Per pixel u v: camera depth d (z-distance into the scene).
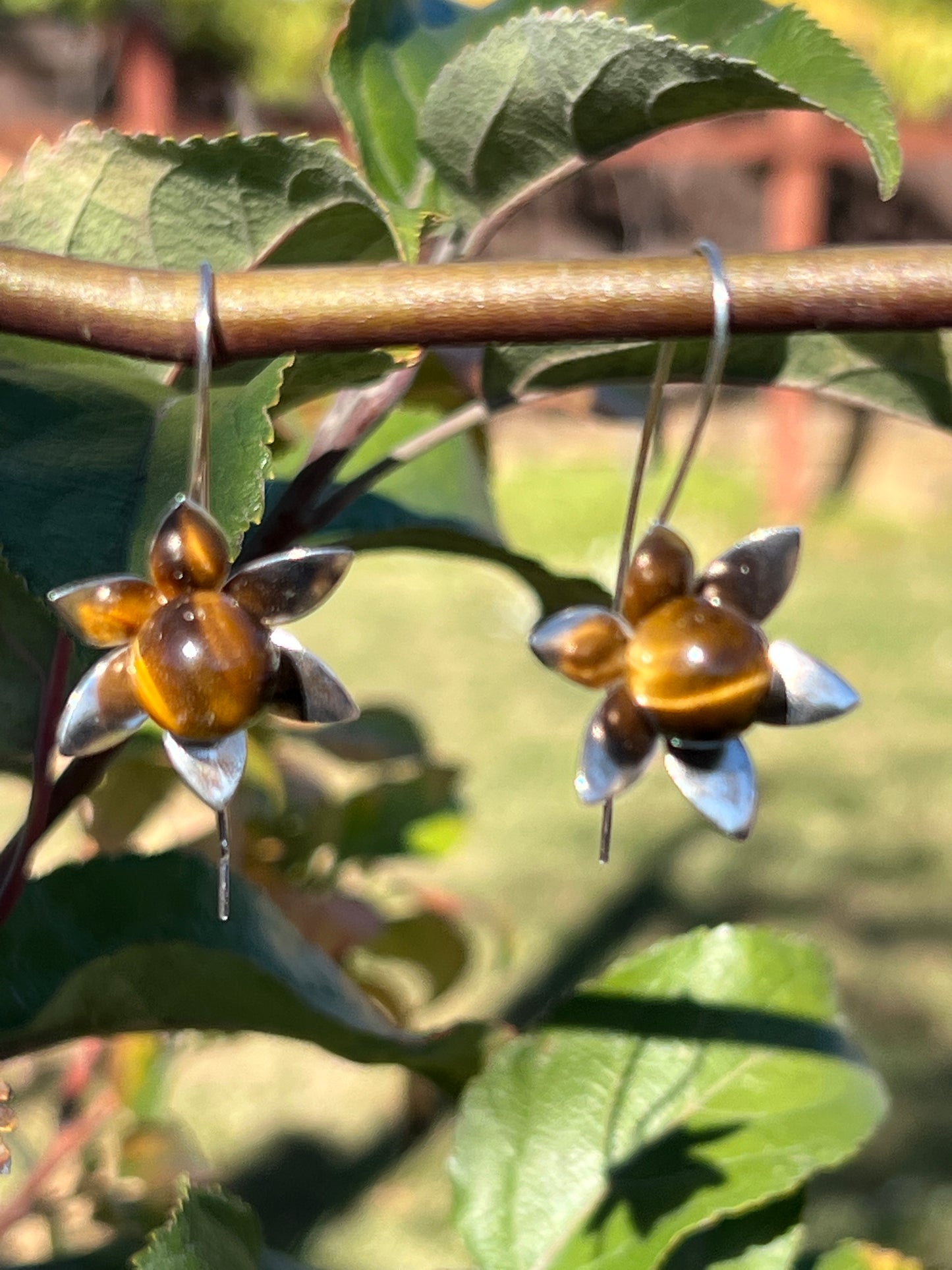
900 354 0.15
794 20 0.12
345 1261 0.50
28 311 0.11
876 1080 0.16
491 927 0.28
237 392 0.12
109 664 0.11
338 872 0.25
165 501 0.11
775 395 1.54
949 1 1.70
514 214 0.14
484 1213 0.16
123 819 0.23
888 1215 0.52
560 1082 0.16
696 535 1.48
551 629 0.12
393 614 1.31
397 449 0.16
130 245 0.14
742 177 1.63
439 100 0.14
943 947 0.71
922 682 1.09
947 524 1.53
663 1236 0.15
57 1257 0.18
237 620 0.11
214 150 0.13
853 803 0.89
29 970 0.16
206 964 0.16
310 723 0.11
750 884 0.78
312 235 0.14
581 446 1.86
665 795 0.91
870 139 0.12
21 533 0.11
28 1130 0.28
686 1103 0.16
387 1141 0.57
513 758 0.96
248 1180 0.55
